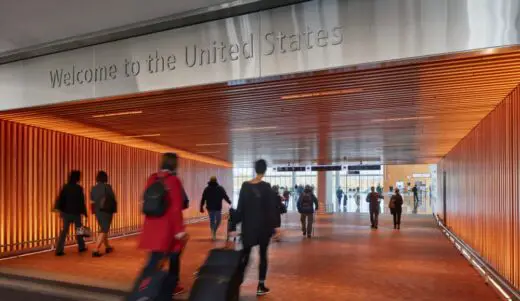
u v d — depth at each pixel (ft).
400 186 133.08
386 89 24.56
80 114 32.27
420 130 41.06
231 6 20.89
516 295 19.42
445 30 17.58
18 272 27.84
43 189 38.55
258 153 68.13
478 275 27.14
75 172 35.73
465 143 43.45
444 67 20.02
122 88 24.97
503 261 26.03
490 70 20.62
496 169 28.32
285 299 21.20
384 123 37.32
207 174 83.10
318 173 108.58
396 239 46.73
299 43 20.40
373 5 18.89
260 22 21.39
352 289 23.32
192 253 35.78
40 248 36.73
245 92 25.30
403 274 27.35
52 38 25.29
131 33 24.26
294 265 30.40
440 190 74.49
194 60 23.00
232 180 98.84
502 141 26.66
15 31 25.14
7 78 28.76
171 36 23.70
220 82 22.26
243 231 21.26
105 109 30.35
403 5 18.35
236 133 44.42
